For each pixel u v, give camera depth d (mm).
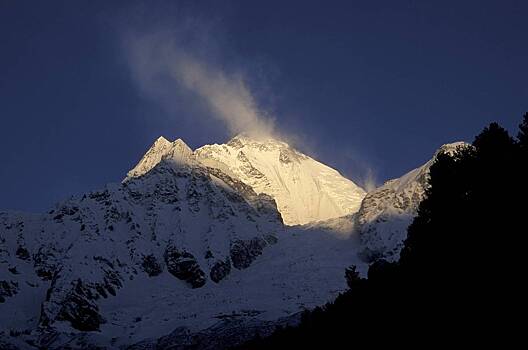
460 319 88562
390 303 103125
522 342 81812
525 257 87062
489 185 95688
